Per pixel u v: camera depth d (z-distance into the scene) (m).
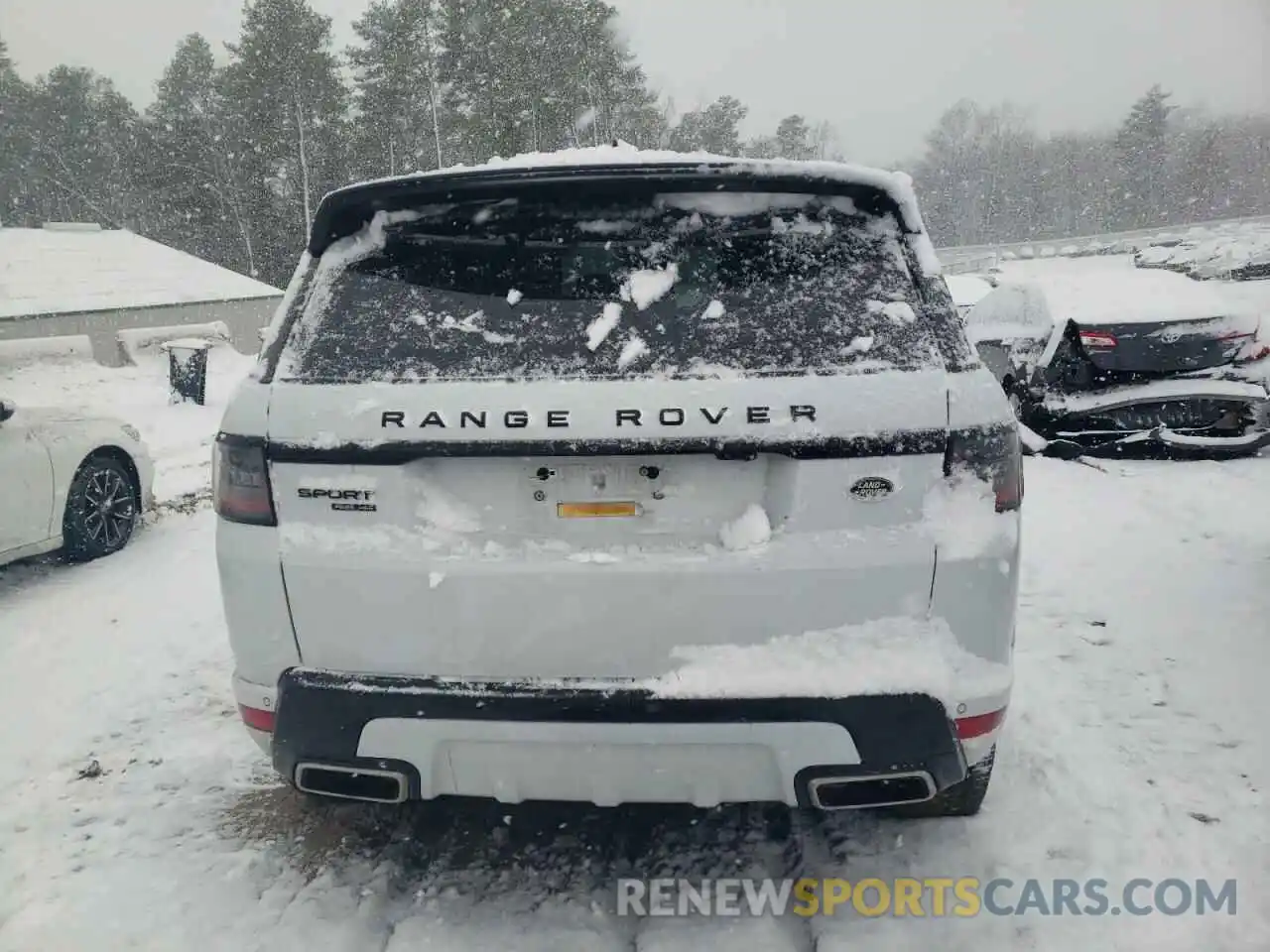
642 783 2.28
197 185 51.44
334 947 2.45
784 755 2.21
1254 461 7.25
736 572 2.17
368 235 2.45
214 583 5.52
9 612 5.12
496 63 46.59
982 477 2.21
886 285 2.30
